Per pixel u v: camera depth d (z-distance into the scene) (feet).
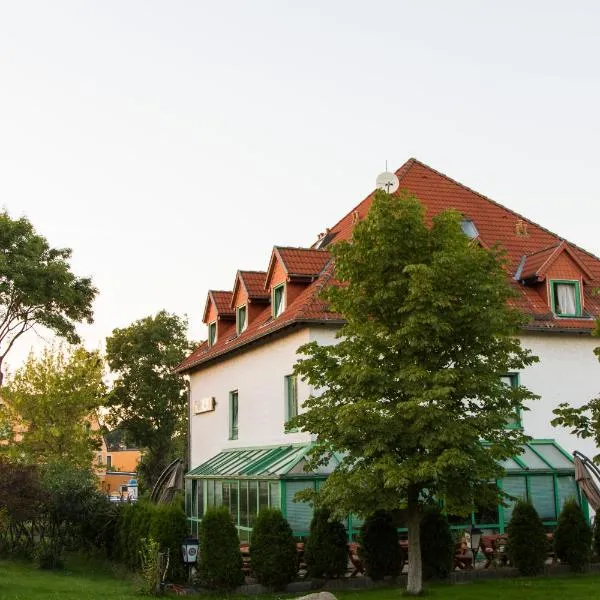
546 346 88.17
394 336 54.13
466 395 54.90
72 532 86.17
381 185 91.97
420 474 50.01
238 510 83.35
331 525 63.87
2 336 121.19
